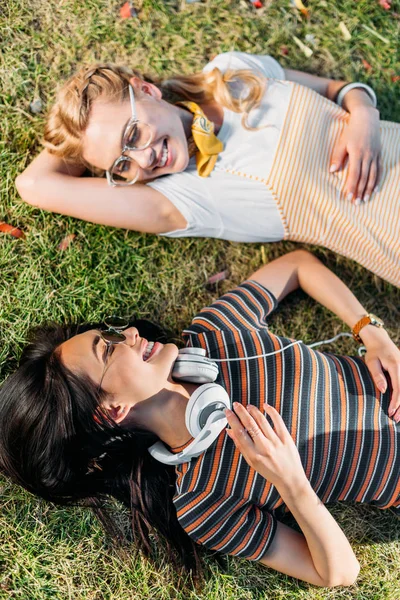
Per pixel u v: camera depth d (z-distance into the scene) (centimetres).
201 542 166
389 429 169
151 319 213
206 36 223
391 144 192
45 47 217
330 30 225
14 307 207
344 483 169
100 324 186
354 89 200
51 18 217
